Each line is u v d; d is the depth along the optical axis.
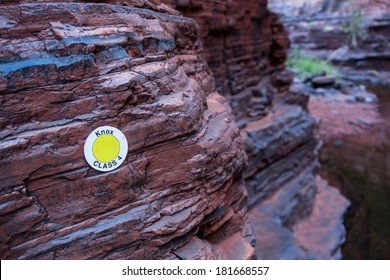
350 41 7.35
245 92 2.32
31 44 0.62
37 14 0.63
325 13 8.10
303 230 2.23
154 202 0.69
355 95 5.57
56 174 0.62
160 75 0.72
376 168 3.38
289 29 8.32
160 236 0.68
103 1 0.80
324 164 3.49
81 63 0.63
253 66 2.48
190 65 1.01
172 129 0.70
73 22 0.66
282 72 2.97
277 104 2.75
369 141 4.03
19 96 0.59
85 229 0.64
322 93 5.68
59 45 0.62
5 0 0.64
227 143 0.82
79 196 0.63
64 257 0.62
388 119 4.65
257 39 2.50
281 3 9.03
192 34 1.09
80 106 0.63
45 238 0.61
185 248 0.73
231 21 2.03
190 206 0.73
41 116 0.61
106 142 0.65
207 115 0.86
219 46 2.05
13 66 0.59
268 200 2.17
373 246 2.28
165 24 0.87
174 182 0.71
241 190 0.97
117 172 0.66
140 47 0.72
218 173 0.78
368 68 6.88
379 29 7.13
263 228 1.88
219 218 0.87
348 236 2.35
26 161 0.59
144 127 0.67
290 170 2.43
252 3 2.30
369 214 2.65
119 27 0.70
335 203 2.60
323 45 7.65
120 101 0.65
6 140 0.58
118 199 0.66
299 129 2.46
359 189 3.01
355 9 7.52
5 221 0.58
